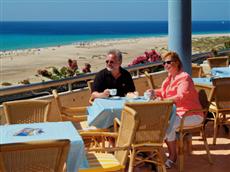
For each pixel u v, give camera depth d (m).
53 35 99.38
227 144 6.16
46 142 3.09
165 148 5.98
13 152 3.06
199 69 7.99
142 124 4.50
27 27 148.38
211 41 75.69
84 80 7.18
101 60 47.62
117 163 4.16
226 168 5.30
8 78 35.44
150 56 9.69
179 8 6.79
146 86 8.52
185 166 5.37
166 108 4.52
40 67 42.50
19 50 62.94
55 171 3.20
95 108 5.20
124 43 72.06
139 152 4.79
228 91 6.07
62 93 6.82
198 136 6.52
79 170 3.97
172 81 5.47
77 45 70.06
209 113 6.68
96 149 4.11
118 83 5.84
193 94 5.34
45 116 4.96
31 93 6.56
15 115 4.92
